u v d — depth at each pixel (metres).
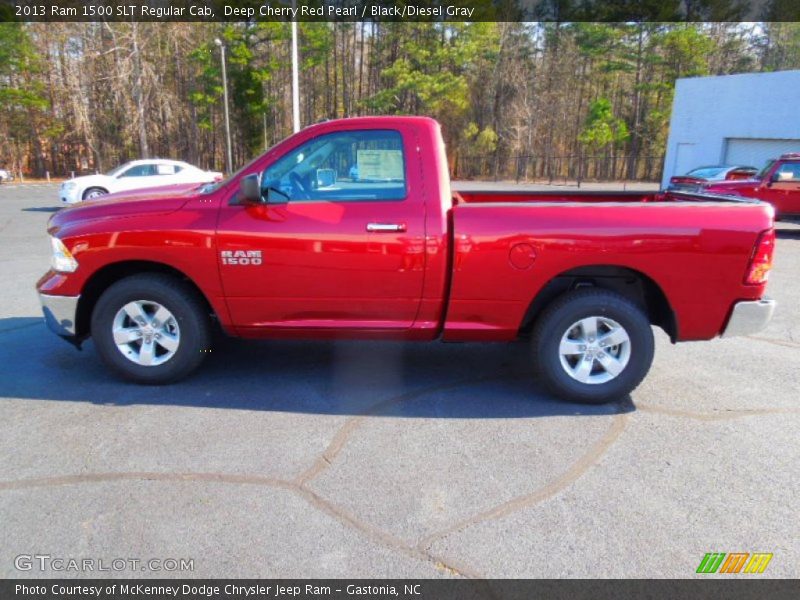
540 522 2.66
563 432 3.54
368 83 48.41
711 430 3.58
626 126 44.12
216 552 2.44
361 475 3.04
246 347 5.06
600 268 3.79
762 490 2.92
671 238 3.61
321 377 4.39
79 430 3.49
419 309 3.87
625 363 3.83
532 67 45.56
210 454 3.23
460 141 43.09
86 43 37.59
